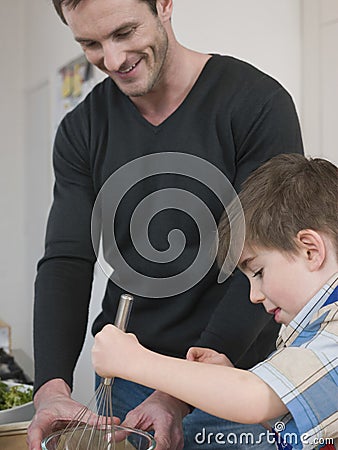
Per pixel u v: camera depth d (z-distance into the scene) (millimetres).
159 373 932
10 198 4375
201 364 953
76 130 1468
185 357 1408
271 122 1317
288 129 1321
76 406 1182
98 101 1453
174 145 1363
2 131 4332
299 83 2559
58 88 3547
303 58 2533
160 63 1234
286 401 916
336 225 1016
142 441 1023
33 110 4145
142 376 934
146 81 1234
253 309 1248
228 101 1341
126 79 1229
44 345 1345
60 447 1014
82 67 3094
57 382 1281
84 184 1478
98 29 1155
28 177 4266
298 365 938
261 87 1341
